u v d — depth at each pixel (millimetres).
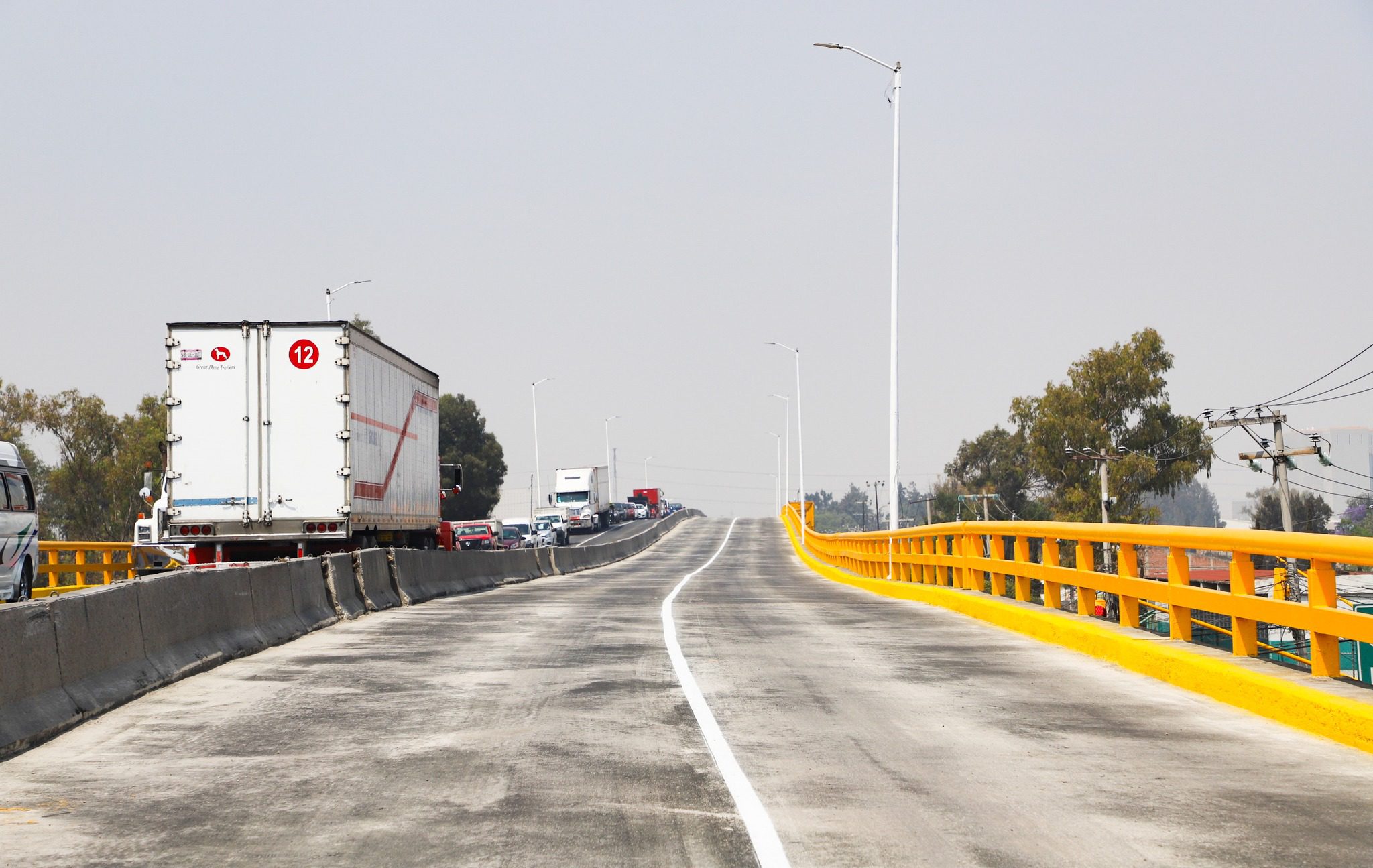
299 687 11312
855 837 6258
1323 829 6395
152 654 11453
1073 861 5844
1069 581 15219
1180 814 6711
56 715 9125
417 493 31312
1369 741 8289
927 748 8484
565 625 17266
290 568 16391
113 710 10047
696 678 11727
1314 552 9430
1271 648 11531
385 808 6852
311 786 7391
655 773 7699
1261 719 9570
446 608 21266
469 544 65000
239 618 14047
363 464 25781
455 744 8617
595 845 6117
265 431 24469
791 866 5758
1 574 21484
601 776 7645
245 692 11008
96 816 6684
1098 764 7980
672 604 21688
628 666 12617
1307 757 8172
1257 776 7645
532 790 7273
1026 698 10586
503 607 21438
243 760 8125
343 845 6109
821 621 17812
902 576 27422
